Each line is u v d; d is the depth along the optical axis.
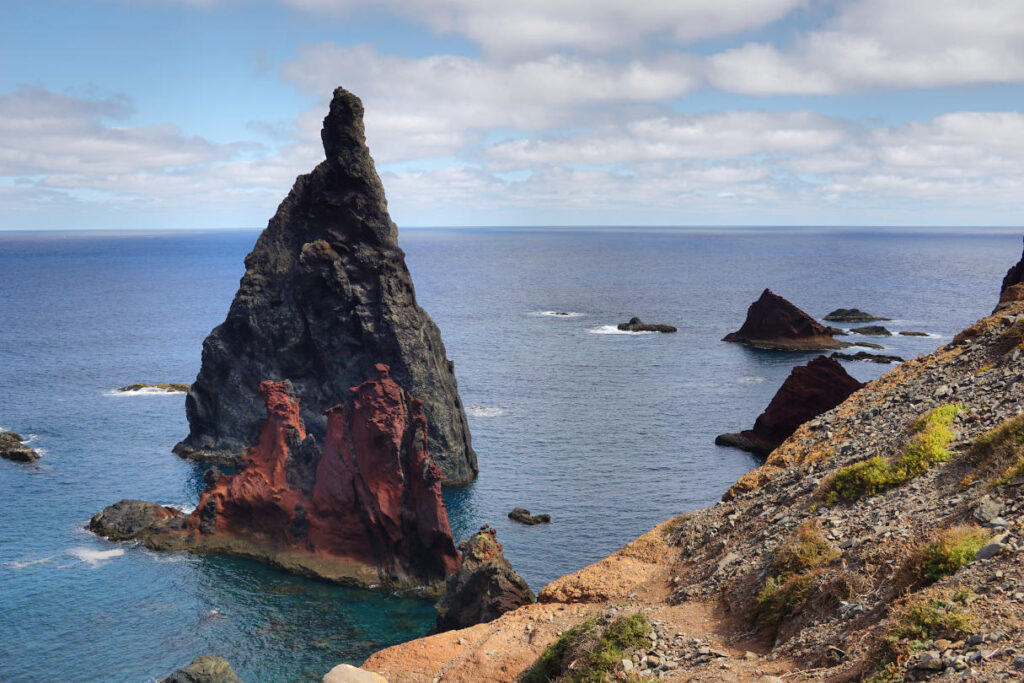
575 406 148.25
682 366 187.00
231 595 74.94
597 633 25.56
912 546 21.97
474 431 131.25
